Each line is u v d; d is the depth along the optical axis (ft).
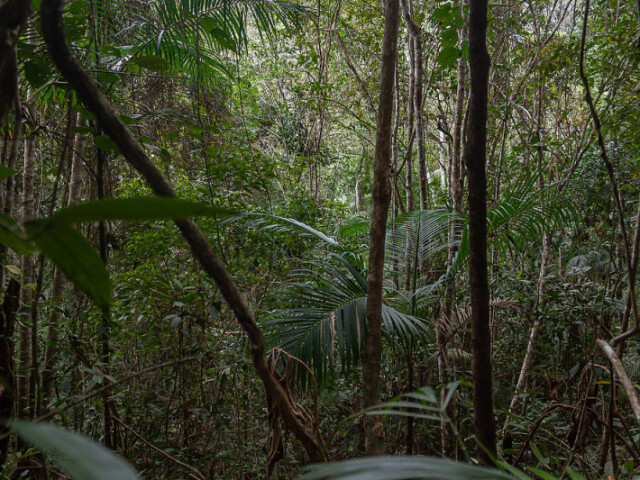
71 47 7.07
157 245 13.05
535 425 7.75
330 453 13.53
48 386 9.82
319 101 21.56
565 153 16.71
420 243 11.36
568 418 11.69
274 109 29.94
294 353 8.16
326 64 24.17
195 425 12.64
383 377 13.38
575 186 14.73
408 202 16.61
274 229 11.09
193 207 1.33
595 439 10.84
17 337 7.71
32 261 10.12
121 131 3.75
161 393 13.67
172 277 12.85
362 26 22.76
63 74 3.53
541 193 11.34
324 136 34.24
